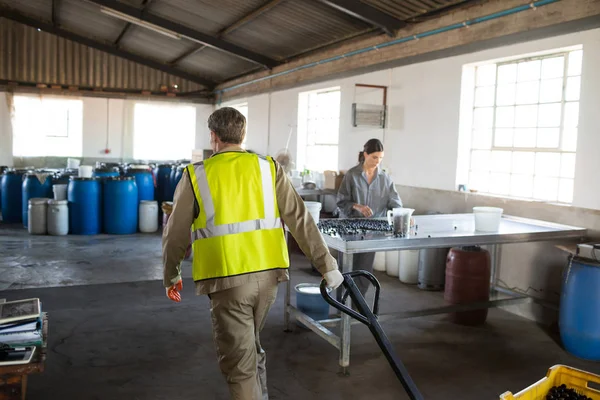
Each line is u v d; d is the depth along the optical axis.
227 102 12.63
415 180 5.98
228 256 2.24
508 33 4.70
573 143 4.41
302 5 6.61
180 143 13.73
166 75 13.41
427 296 5.22
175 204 2.31
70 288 5.14
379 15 5.91
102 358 3.49
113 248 7.13
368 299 5.05
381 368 3.47
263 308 2.34
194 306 4.69
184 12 8.45
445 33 5.45
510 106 5.00
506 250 4.86
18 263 6.10
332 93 8.18
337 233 3.51
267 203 2.36
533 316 4.59
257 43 8.93
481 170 5.32
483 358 3.69
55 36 12.45
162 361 3.47
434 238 3.44
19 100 12.41
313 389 3.14
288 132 9.36
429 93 5.72
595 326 3.60
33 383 3.10
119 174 9.32
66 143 12.86
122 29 11.14
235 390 2.27
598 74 3.98
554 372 2.41
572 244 4.12
